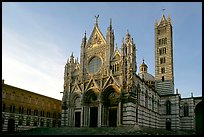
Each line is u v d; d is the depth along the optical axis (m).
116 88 68.94
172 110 93.00
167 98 95.19
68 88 80.69
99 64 77.06
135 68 70.56
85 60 80.75
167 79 100.94
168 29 106.88
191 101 95.88
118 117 66.62
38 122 98.06
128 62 69.19
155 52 107.19
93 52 79.38
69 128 61.41
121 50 71.56
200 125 94.19
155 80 103.81
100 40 78.75
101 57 76.62
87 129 58.03
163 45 106.50
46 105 104.50
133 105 66.06
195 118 95.25
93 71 77.94
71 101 78.81
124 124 64.44
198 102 94.50
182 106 97.56
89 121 73.44
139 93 71.94
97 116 71.94
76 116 77.44
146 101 77.94
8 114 83.06
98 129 57.41
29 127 92.62
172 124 91.62
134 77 68.88
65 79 82.50
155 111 87.12
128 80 67.25
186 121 95.06
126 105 65.50
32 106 95.81
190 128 93.56
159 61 105.12
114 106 69.56
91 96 75.12
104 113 70.44
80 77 79.44
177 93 95.31
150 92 83.25
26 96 93.25
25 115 91.38
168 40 105.50
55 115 109.75
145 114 74.69
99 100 71.38
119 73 70.56
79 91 77.62
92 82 75.25
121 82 68.56
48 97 105.81
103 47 77.06
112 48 76.31
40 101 101.06
